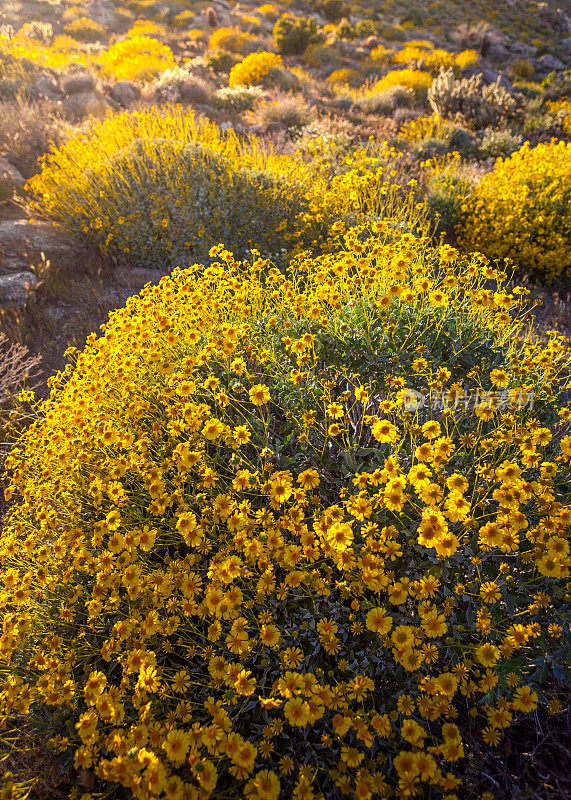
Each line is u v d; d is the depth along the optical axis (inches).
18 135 349.4
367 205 268.4
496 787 74.5
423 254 152.3
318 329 119.9
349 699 72.6
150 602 84.4
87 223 271.7
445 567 83.3
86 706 85.7
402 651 70.9
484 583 81.7
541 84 813.9
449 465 97.8
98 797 76.6
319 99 630.5
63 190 275.6
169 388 110.9
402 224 216.7
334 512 79.4
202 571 94.6
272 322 121.1
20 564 99.5
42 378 187.3
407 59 890.1
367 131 492.1
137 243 262.2
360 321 118.0
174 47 965.8
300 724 63.6
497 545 77.4
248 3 1443.2
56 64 599.2
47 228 273.4
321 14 1364.4
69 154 299.7
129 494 103.9
